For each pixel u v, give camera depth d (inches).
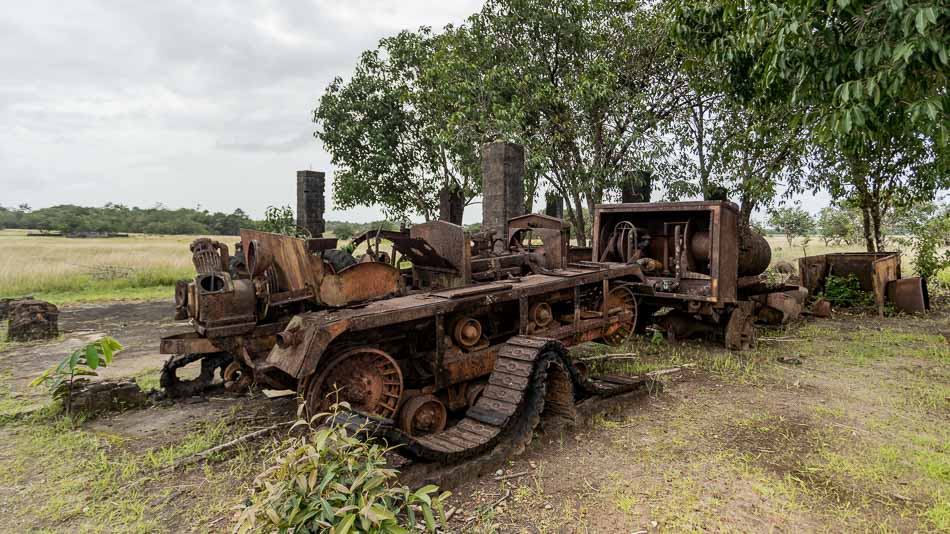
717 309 296.7
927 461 147.6
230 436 174.6
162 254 930.1
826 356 276.2
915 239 622.2
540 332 219.6
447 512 124.0
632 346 304.8
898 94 199.8
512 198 426.6
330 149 701.9
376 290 187.2
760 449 158.2
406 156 700.7
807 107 275.3
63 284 615.8
